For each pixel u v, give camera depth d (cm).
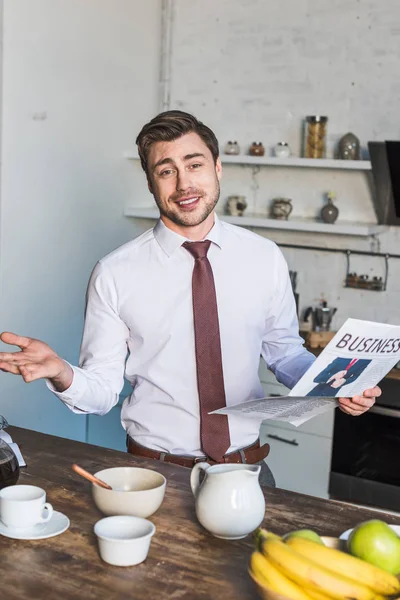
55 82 365
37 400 376
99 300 220
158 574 141
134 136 428
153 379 218
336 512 170
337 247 410
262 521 163
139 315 219
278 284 229
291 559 121
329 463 363
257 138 421
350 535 135
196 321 213
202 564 145
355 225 384
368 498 356
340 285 411
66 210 382
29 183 357
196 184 208
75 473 186
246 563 146
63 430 395
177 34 435
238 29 418
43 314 375
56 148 371
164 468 192
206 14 426
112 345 221
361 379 187
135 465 193
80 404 200
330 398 191
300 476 371
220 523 150
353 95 395
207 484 153
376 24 386
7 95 338
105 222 412
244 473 152
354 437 356
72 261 391
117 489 165
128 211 423
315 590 119
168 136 206
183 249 217
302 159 388
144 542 143
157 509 162
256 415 194
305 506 172
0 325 349
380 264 400
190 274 218
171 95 443
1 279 346
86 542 152
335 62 397
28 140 353
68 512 165
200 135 210
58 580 138
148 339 219
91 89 389
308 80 405
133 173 431
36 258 366
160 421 218
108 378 217
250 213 429
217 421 213
